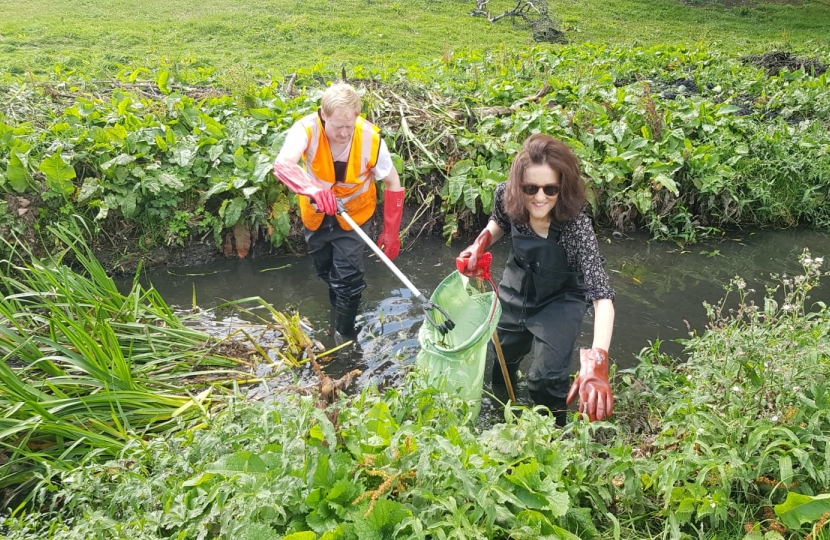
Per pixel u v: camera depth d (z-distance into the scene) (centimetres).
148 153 619
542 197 325
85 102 696
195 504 263
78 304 418
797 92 976
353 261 464
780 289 571
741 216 722
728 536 266
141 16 1477
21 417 327
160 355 430
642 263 618
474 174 674
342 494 255
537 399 368
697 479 265
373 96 729
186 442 322
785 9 2067
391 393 322
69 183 576
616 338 483
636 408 373
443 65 1028
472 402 349
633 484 279
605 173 680
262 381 428
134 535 251
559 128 716
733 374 320
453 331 394
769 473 280
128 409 369
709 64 1223
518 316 379
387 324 508
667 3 2027
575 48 1256
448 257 628
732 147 752
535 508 258
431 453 267
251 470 274
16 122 657
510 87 821
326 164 428
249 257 620
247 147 638
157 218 606
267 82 861
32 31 1268
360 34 1402
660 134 736
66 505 301
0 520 296
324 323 509
